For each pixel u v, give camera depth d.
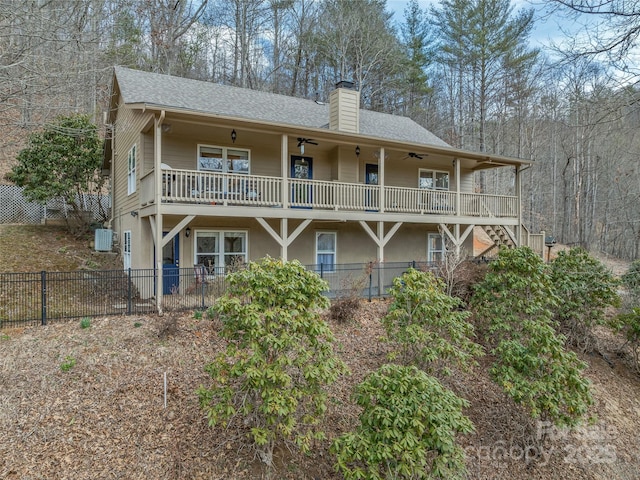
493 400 7.82
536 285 8.17
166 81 13.32
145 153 11.20
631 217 11.47
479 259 12.67
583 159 24.05
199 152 11.95
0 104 8.59
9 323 8.05
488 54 27.61
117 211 15.62
